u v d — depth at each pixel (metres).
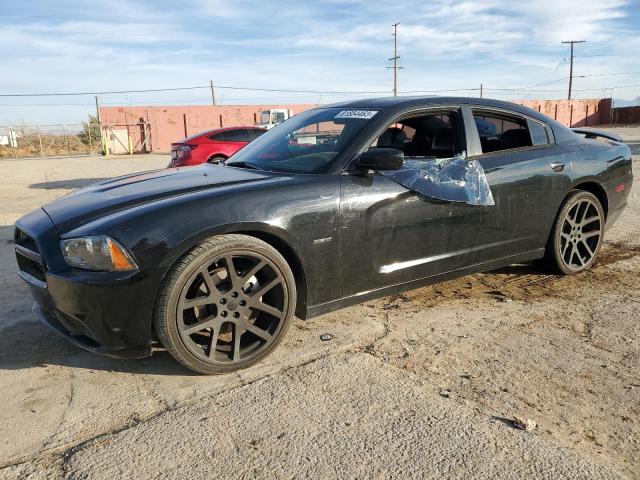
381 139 3.76
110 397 2.77
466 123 3.89
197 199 2.91
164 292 2.73
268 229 2.97
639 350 3.19
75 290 2.70
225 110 38.00
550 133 4.35
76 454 2.30
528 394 2.71
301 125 4.01
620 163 4.71
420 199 3.49
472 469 2.15
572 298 4.06
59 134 34.00
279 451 2.29
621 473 2.12
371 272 3.38
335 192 3.20
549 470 2.13
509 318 3.70
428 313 3.82
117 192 3.30
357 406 2.62
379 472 2.14
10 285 4.64
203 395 2.76
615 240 5.71
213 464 2.22
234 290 2.93
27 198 10.49
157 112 36.16
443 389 2.77
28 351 3.34
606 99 55.38
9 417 2.61
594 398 2.68
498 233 3.95
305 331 3.53
